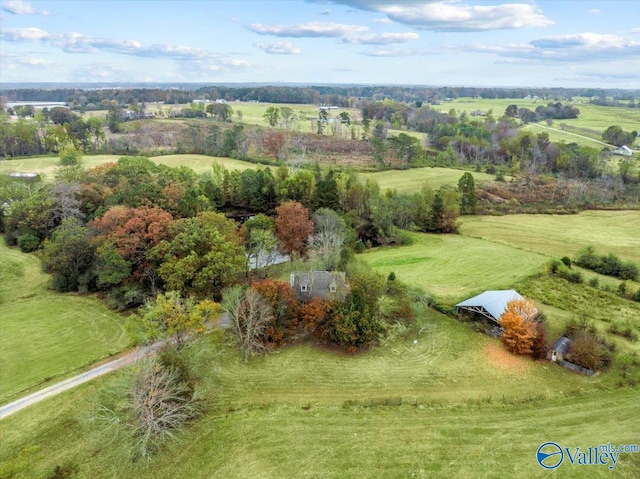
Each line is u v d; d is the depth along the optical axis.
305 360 40.22
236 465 28.59
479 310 46.44
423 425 32.03
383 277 52.28
